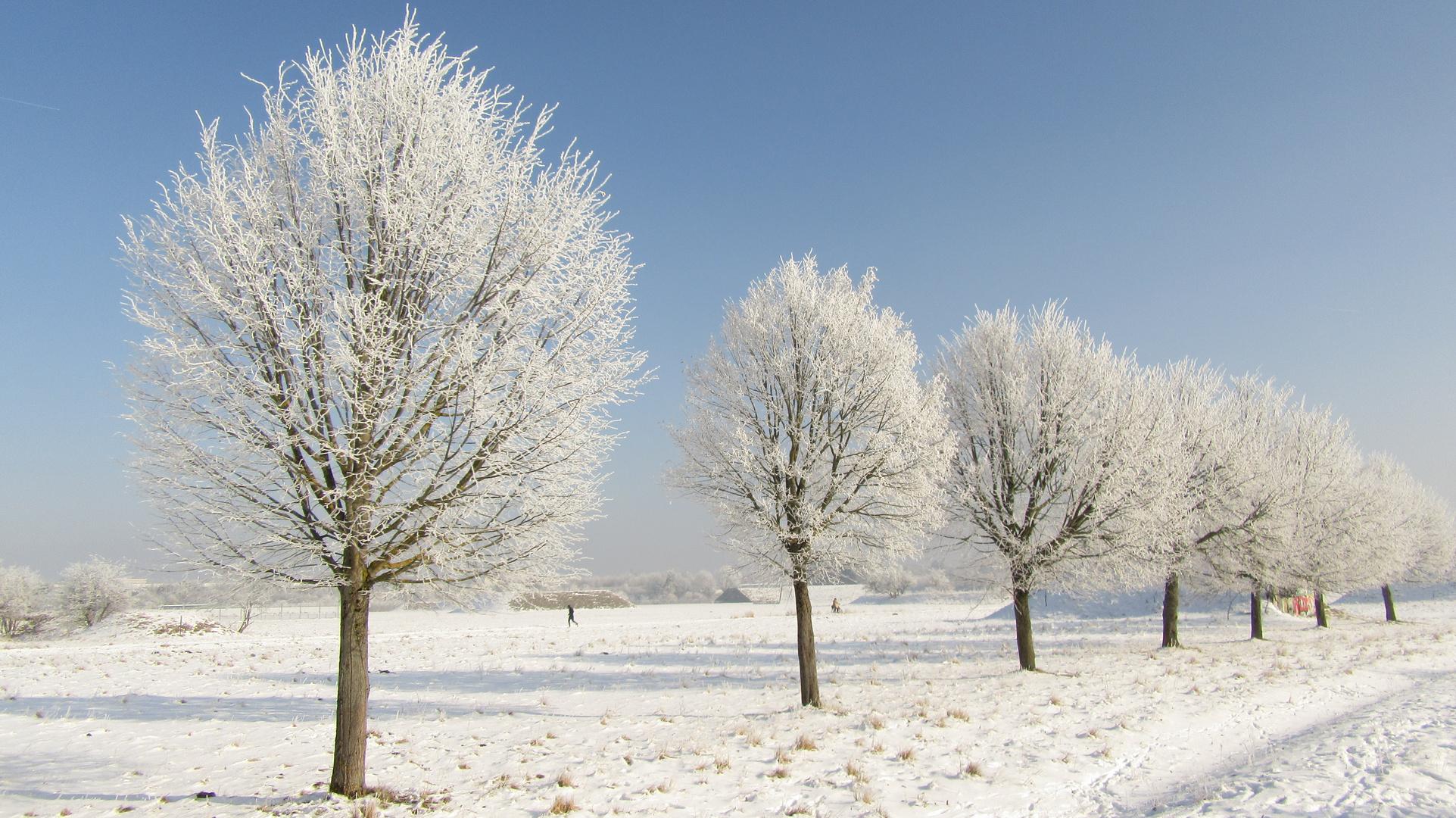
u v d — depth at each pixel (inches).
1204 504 924.0
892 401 521.3
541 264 329.7
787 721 474.6
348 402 281.1
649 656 951.6
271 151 311.6
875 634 1294.3
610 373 347.6
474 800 314.0
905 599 2792.8
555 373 322.3
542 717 523.2
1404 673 714.8
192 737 428.1
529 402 307.6
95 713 489.7
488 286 323.3
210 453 285.6
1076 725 450.6
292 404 275.0
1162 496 687.7
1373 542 1203.9
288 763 375.9
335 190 302.8
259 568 297.4
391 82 311.1
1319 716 513.3
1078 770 365.1
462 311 312.2
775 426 543.5
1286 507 976.9
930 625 1519.4
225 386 274.1
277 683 676.1
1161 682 622.8
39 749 383.9
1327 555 1106.7
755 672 776.9
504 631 1487.5
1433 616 1823.3
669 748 405.4
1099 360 689.0
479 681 717.3
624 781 342.0
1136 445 661.3
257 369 285.3
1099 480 657.0
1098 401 689.0
